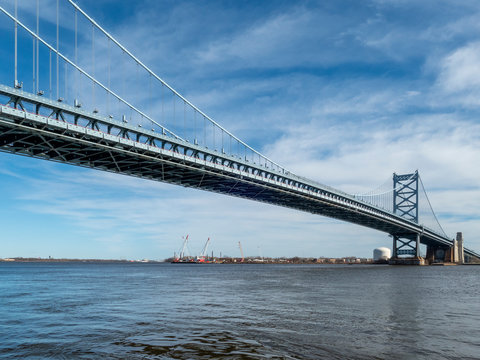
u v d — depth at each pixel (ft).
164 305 100.07
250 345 55.88
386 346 55.83
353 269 437.58
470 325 72.33
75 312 88.89
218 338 60.13
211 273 344.90
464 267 580.30
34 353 53.16
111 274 331.98
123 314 84.99
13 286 179.11
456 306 99.86
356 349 54.03
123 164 224.74
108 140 190.08
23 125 163.12
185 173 252.01
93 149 192.75
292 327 68.80
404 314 84.38
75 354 52.31
